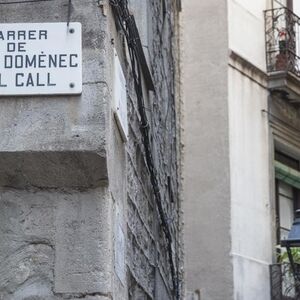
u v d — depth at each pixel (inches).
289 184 690.8
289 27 668.1
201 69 620.4
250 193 626.2
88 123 166.9
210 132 611.5
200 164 607.5
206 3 627.2
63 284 166.4
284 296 611.5
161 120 375.6
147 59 292.7
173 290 400.2
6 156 167.3
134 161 243.1
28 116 167.6
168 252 364.5
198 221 599.2
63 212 170.1
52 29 170.4
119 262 185.8
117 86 185.5
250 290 604.4
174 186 470.9
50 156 167.2
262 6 671.8
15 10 171.5
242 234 607.5
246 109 635.5
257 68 650.8
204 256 593.9
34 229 169.6
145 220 274.5
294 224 470.9
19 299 166.6
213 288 588.1
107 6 174.1
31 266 167.9
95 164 167.6
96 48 169.6
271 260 635.5
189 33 624.7
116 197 184.9
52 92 167.5
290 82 665.0
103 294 165.6
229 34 623.5
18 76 168.2
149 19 313.9
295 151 696.4
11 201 170.9
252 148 636.7
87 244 168.2
